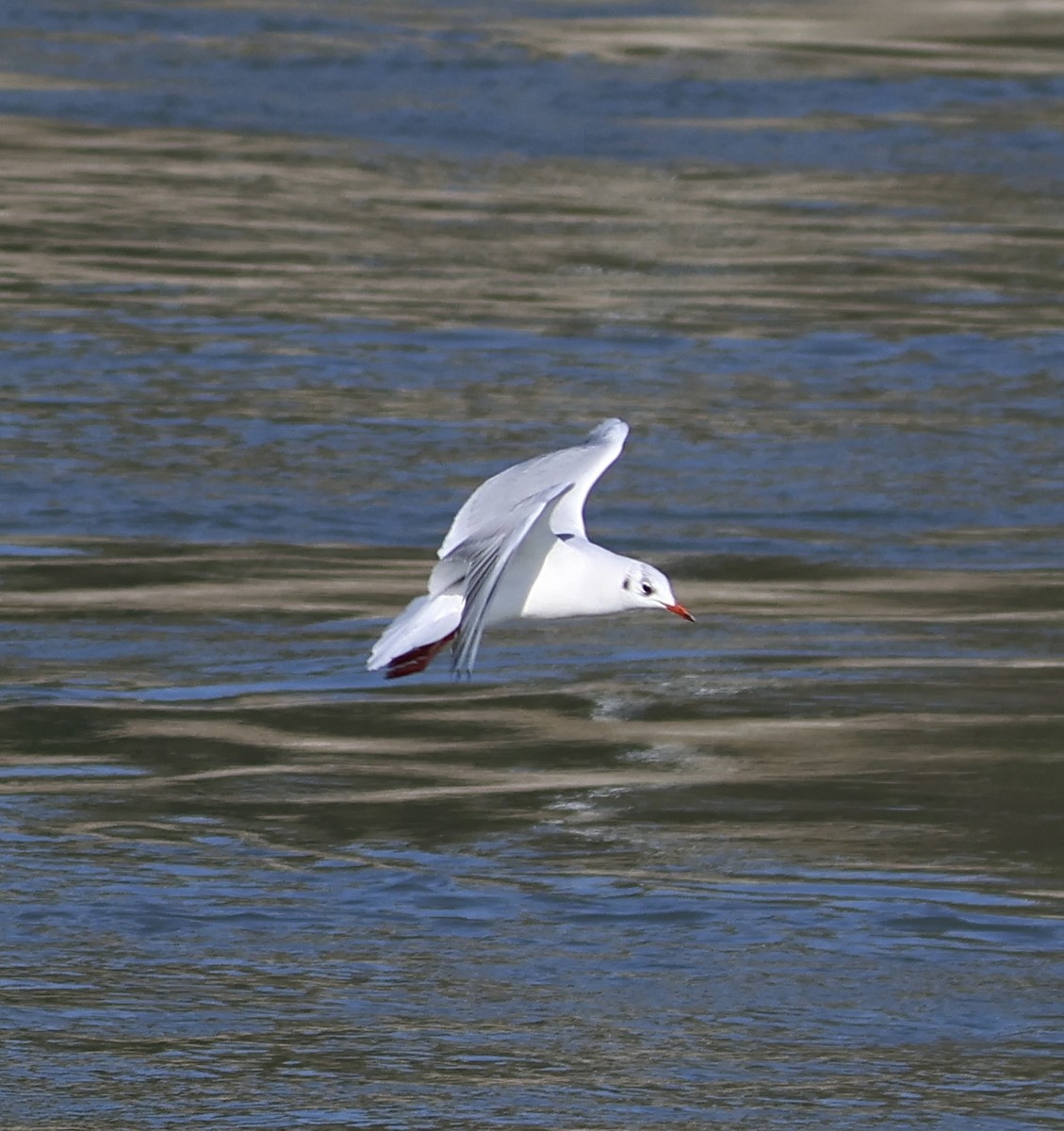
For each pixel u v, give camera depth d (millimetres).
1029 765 15281
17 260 28562
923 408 24438
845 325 27438
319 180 33469
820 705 16375
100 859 13688
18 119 35875
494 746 15531
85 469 21438
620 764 15250
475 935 12867
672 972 12461
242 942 12719
